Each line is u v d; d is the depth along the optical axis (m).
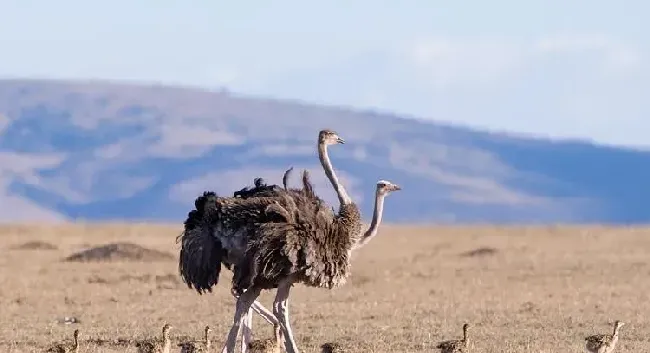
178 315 53.53
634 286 68.19
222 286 67.44
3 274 73.19
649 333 47.75
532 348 42.75
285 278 37.84
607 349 41.12
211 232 38.53
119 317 52.72
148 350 40.03
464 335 41.38
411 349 43.00
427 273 77.44
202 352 40.03
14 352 41.59
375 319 51.88
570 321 51.31
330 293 64.06
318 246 37.84
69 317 52.78
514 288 67.12
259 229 37.53
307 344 43.97
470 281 71.62
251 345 39.72
